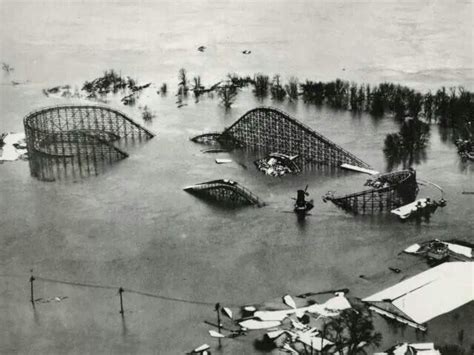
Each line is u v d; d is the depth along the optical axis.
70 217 153.62
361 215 150.88
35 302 117.25
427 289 114.44
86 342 104.81
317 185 170.25
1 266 130.88
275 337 103.69
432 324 105.00
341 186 168.75
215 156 196.25
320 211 153.62
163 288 120.94
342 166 182.25
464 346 99.31
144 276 125.75
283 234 142.12
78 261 132.38
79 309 114.62
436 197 160.00
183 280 123.75
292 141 195.75
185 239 141.25
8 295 119.81
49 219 152.62
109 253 135.50
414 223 145.62
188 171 183.62
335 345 99.50
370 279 121.69
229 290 119.56
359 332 100.62
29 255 135.38
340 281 121.44
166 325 108.81
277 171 179.75
